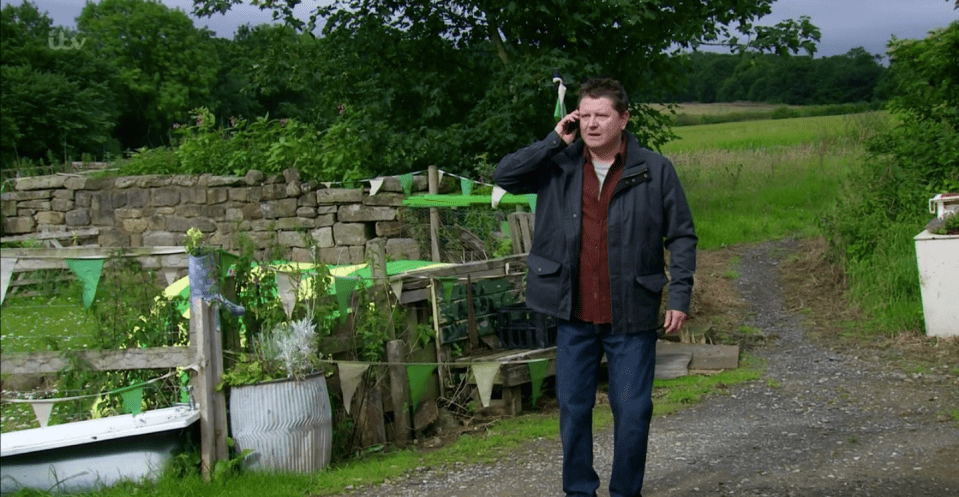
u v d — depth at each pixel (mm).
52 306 4832
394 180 10086
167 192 11727
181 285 6020
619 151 3691
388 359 5820
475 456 5309
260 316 5102
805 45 13812
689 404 6648
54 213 12633
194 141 12281
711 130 48062
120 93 53812
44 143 40188
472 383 6457
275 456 4719
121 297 4879
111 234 12227
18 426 5855
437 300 6512
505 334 7043
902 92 13367
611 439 5559
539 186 3867
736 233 15500
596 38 14203
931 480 4340
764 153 23719
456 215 9750
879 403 6367
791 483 4363
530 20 14195
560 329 3861
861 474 4492
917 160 12367
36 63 43688
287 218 10664
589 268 3727
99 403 4969
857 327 9281
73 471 4434
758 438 5438
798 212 17047
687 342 8719
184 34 58469
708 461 4895
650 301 3688
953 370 7246
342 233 10289
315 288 5391
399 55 15086
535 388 6383
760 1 14102
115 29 56031
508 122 13281
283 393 4738
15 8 44781
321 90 15656
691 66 15695
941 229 8547
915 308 9211
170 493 4332
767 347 8898
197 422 4715
